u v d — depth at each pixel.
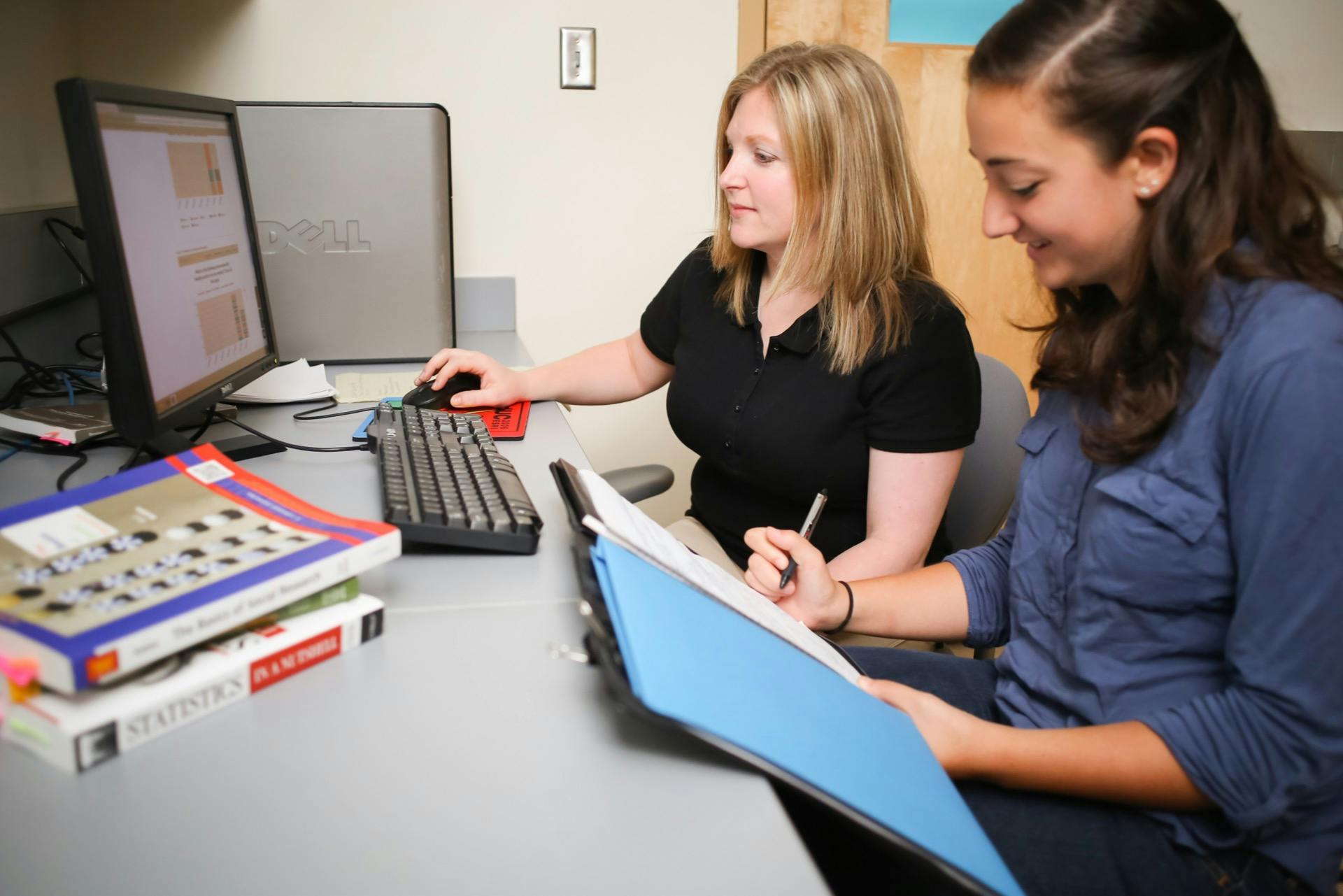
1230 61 0.72
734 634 0.69
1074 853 0.77
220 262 1.21
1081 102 0.71
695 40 2.10
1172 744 0.72
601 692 0.66
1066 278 0.82
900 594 1.04
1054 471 0.91
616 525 0.71
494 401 1.43
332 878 0.48
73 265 1.63
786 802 0.76
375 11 1.93
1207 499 0.75
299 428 1.29
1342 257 0.74
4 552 0.65
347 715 0.62
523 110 2.05
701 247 1.55
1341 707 0.68
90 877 0.48
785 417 1.33
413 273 1.70
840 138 1.25
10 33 1.53
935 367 1.27
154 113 1.04
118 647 0.56
